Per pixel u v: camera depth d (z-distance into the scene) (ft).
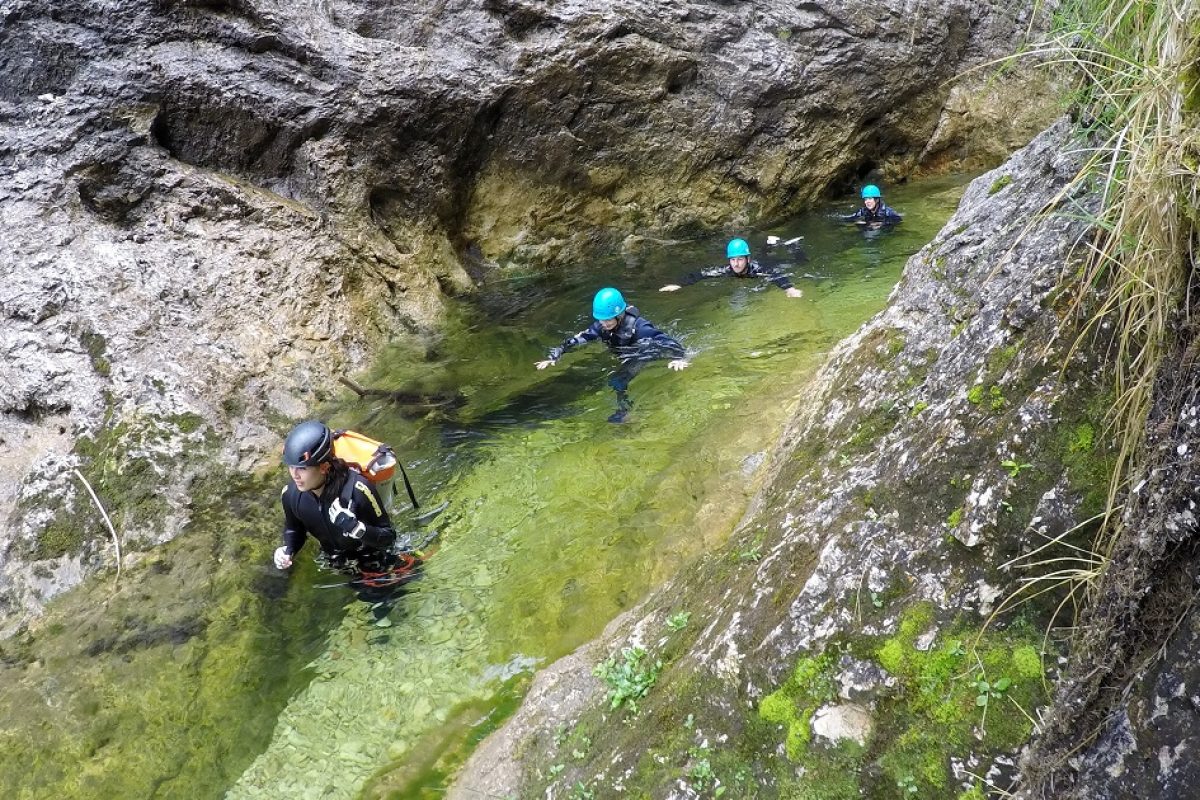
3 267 17.24
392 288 23.76
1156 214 5.28
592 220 30.48
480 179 27.66
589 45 27.84
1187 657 4.90
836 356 12.81
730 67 31.76
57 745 10.35
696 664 7.77
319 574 13.34
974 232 10.00
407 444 17.04
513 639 11.35
